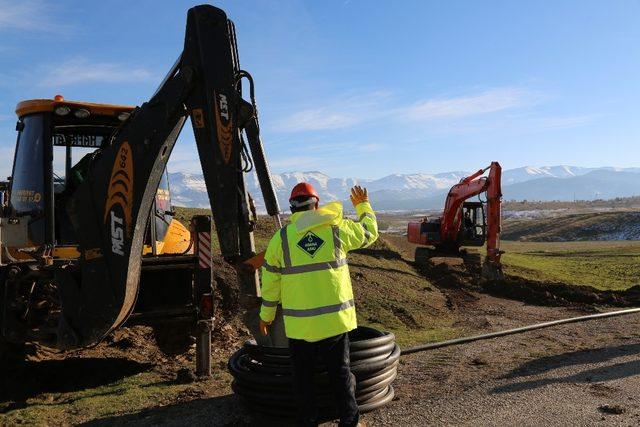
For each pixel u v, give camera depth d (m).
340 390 4.88
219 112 5.45
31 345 8.16
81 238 6.20
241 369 5.87
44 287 6.71
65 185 7.54
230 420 5.61
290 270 4.87
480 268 21.20
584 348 8.55
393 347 6.12
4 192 7.87
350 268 16.48
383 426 5.37
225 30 5.54
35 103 7.14
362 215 5.21
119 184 5.91
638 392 6.20
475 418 5.50
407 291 15.71
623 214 105.75
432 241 21.75
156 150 5.70
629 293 16.56
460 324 12.85
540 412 5.62
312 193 5.09
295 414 5.50
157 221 7.91
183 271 7.38
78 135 7.68
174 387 6.88
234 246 5.47
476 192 20.06
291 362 5.21
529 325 11.55
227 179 5.45
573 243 63.78
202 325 7.20
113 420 5.76
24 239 6.98
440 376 7.05
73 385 7.11
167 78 5.87
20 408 6.19
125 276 5.86
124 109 7.55
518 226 113.62
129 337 9.27
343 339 4.92
